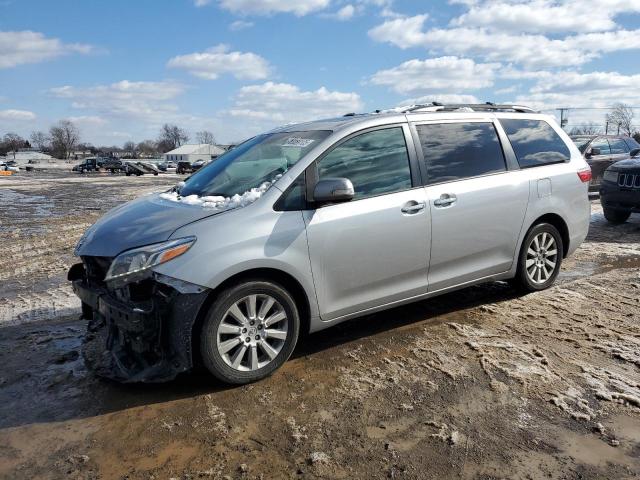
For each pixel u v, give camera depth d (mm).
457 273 4559
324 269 3801
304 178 3793
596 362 3807
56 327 4836
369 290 4070
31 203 18297
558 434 2951
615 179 8922
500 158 4840
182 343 3334
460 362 3859
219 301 3408
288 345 3727
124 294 3465
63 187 28484
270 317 3643
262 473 2684
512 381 3549
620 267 6391
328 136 4004
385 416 3172
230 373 3508
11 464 2805
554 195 5137
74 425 3168
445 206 4348
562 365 3766
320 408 3285
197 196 4090
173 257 3332
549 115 5523
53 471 2740
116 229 3768
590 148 13328
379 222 3990
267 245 3537
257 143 4633
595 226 9297
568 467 2668
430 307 5066
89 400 3463
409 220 4137
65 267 7484
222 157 4840
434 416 3154
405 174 4230
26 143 155750
